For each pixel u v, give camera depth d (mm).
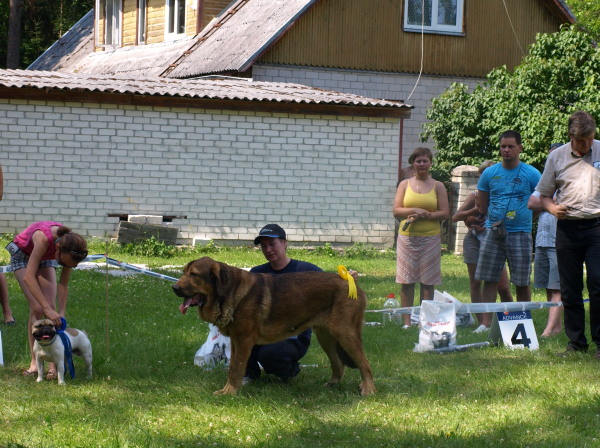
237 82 19766
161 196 17438
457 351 8352
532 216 9438
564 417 5980
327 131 18109
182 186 17531
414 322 9852
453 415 6078
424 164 9664
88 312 10297
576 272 8062
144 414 6055
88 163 17031
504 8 23625
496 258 9219
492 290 9352
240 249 17391
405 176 17266
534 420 5930
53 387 6809
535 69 18875
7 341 8469
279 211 18016
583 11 29359
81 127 16938
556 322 9273
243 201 17828
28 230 7219
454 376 7258
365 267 15781
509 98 19344
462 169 18172
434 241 9750
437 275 9773
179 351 8195
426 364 7789
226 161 17672
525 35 23922
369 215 18453
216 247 17250
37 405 6277
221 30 24094
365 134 18312
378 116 18297
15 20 34812
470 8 23328
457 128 20203
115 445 5301
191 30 25484
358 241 18438
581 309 8148
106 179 17141
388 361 7910
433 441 5492
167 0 26750
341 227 18328
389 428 5773
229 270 6441
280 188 17984
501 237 9148
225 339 7590
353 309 6652
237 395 6570
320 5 21906
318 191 18156
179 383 6996
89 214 17094
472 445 5414
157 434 5602
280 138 17875
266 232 7055
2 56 40875
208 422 5891
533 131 18219
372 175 18422
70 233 7012
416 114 23062
